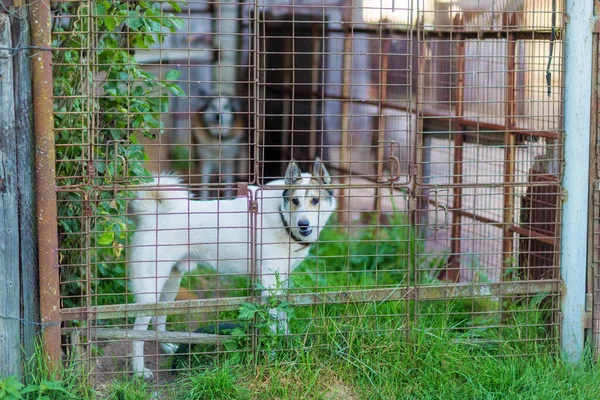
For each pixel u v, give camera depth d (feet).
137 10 14.62
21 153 13.34
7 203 13.30
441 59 23.52
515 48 19.24
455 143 22.25
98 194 14.28
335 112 28.99
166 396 14.16
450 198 22.65
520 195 17.88
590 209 15.51
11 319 13.46
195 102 33.45
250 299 14.75
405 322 15.38
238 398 13.76
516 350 15.49
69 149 14.74
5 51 13.05
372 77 27.17
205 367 14.42
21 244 13.48
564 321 15.61
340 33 28.84
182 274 17.24
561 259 15.61
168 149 32.81
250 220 15.10
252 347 14.57
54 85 14.61
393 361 14.79
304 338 14.92
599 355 15.70
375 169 26.78
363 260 23.35
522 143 19.13
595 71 15.24
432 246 23.99
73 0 13.34
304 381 14.24
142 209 15.98
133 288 16.02
